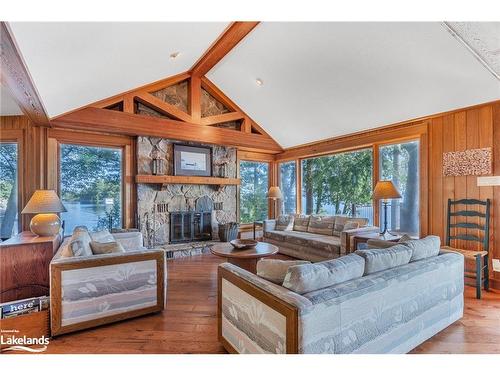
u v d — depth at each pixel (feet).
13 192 13.21
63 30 6.81
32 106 10.32
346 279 5.52
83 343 6.88
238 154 20.25
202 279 11.78
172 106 16.29
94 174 14.90
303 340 4.43
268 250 10.94
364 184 16.11
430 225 12.59
